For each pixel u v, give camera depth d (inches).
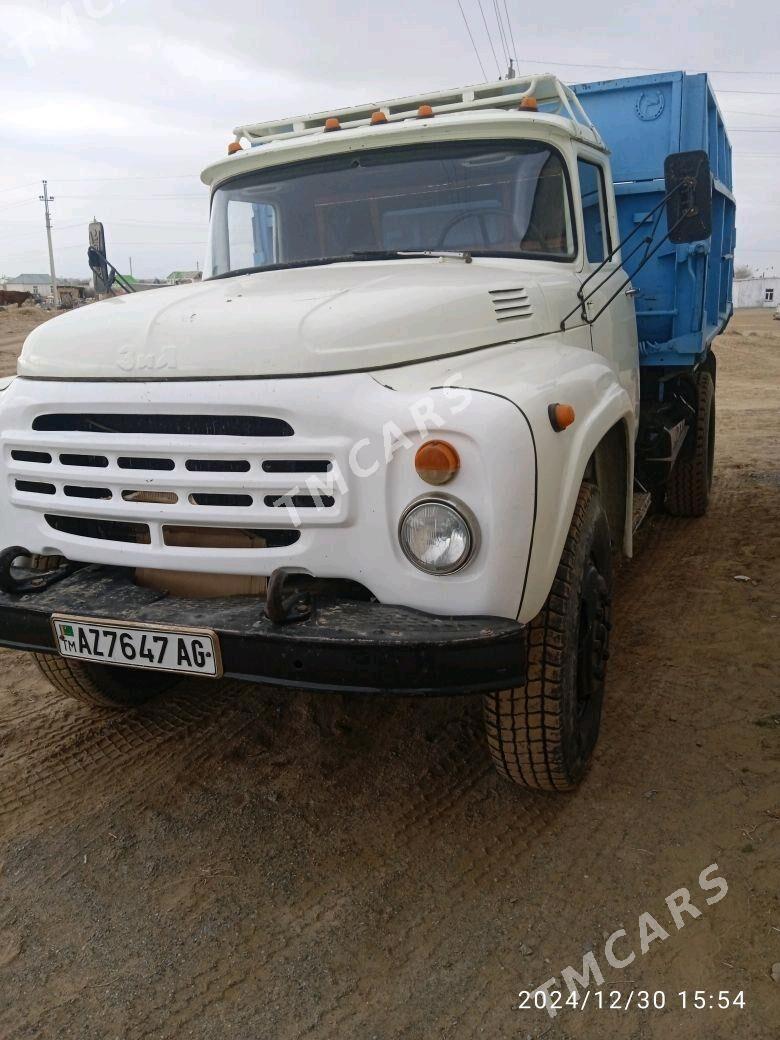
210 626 84.7
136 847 101.8
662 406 193.3
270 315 90.0
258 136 161.0
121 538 98.6
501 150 131.3
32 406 97.0
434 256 122.3
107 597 94.4
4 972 84.0
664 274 178.7
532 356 100.7
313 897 92.6
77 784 115.0
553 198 131.2
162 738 125.8
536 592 84.2
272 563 87.9
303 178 141.0
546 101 146.9
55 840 103.6
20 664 153.6
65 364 97.7
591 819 102.6
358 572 85.2
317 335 86.1
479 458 78.7
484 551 80.0
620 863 95.0
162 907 92.0
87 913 91.5
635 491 173.2
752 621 156.4
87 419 95.0
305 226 141.6
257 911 90.9
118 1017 78.4
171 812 108.3
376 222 137.0
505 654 79.3
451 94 147.9
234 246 149.1
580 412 96.2
